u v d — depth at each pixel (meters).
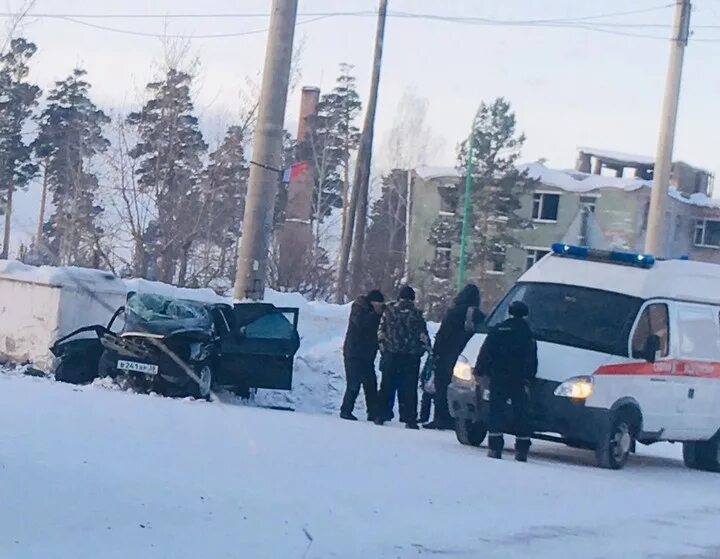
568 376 13.88
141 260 30.94
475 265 55.00
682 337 15.26
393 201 63.12
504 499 10.93
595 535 9.75
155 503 8.73
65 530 7.75
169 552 7.54
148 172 31.95
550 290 15.20
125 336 17.20
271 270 35.69
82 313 19.50
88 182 32.22
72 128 35.53
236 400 18.66
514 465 13.19
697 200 66.62
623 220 61.03
